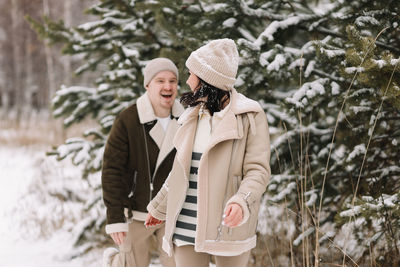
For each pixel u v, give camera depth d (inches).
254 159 72.4
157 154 104.7
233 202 67.8
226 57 75.0
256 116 75.2
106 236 168.7
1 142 455.5
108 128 165.5
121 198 103.3
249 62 125.5
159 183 104.4
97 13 174.6
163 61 105.3
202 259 78.4
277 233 140.8
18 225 200.2
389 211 96.9
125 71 157.0
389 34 124.3
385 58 94.7
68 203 209.3
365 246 114.7
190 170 78.0
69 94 177.9
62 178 220.8
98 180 189.2
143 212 104.7
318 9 143.0
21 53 735.7
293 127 135.3
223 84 75.2
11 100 918.4
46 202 220.2
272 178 130.9
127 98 161.9
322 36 143.4
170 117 108.3
